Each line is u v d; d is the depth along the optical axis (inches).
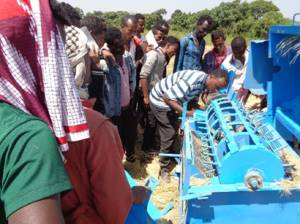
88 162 57.1
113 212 59.9
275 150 128.1
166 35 283.1
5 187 38.7
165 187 194.2
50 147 39.9
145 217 87.8
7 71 43.4
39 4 46.1
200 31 266.5
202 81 188.5
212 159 135.9
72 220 58.5
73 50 102.7
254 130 138.8
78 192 58.1
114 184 58.7
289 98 163.3
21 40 44.5
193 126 169.5
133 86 223.3
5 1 44.7
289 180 115.4
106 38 184.4
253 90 168.7
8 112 41.6
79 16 166.7
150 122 235.6
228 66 259.0
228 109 163.8
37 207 37.6
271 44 153.4
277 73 161.9
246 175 109.7
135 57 258.4
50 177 38.8
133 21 230.7
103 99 181.5
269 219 113.2
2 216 40.1
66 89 48.2
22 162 38.4
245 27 1662.2
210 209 111.3
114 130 61.5
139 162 229.6
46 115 46.3
